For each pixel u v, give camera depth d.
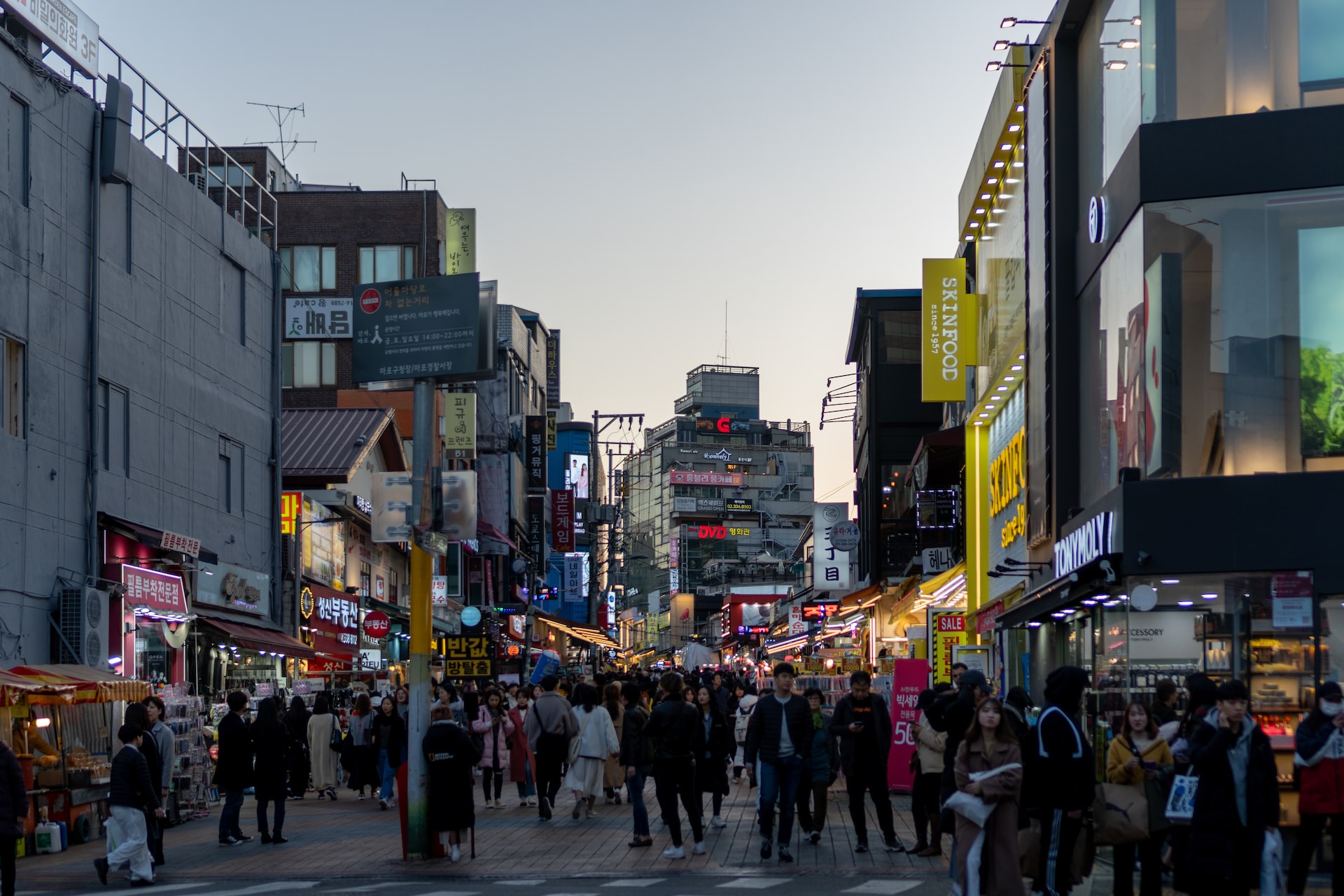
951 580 32.31
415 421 16.20
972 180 29.92
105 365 24.44
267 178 59.91
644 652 136.12
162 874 14.84
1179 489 15.78
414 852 15.16
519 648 52.53
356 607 40.38
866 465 56.12
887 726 15.09
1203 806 9.90
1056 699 10.16
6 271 21.05
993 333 27.92
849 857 14.73
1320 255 15.79
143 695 19.64
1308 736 11.18
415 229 59.00
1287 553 15.37
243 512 31.81
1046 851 10.02
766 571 149.75
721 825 17.97
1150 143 16.52
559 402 98.38
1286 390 15.72
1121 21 18.39
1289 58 16.34
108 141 24.41
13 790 12.03
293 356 57.88
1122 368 17.89
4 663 20.42
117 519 23.97
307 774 25.27
